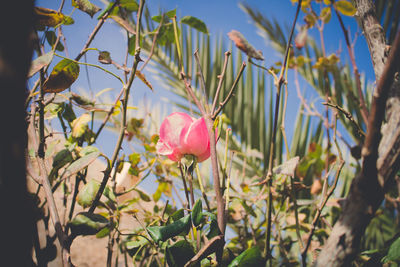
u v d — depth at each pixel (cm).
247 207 57
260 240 62
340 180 99
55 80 41
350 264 33
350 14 59
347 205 34
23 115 25
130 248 51
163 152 44
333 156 65
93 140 53
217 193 39
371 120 31
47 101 46
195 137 42
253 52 43
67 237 38
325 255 34
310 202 61
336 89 115
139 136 71
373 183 32
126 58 51
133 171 60
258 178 57
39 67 38
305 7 69
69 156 44
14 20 23
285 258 58
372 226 90
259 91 132
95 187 45
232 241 64
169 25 57
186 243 41
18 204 25
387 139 34
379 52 40
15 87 23
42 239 55
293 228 61
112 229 50
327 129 60
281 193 57
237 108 130
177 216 44
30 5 24
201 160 44
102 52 47
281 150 120
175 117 44
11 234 25
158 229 40
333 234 34
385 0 96
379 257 43
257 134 125
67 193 55
